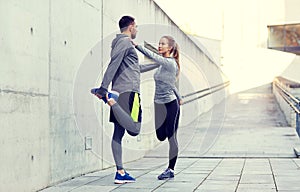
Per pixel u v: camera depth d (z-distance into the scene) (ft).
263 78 75.97
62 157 16.89
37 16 14.93
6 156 12.73
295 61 75.72
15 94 13.33
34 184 14.58
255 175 18.53
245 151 28.60
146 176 18.53
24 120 13.91
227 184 16.15
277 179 17.31
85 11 19.30
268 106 57.41
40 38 15.15
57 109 16.48
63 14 17.07
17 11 13.55
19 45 13.65
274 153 27.53
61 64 16.85
